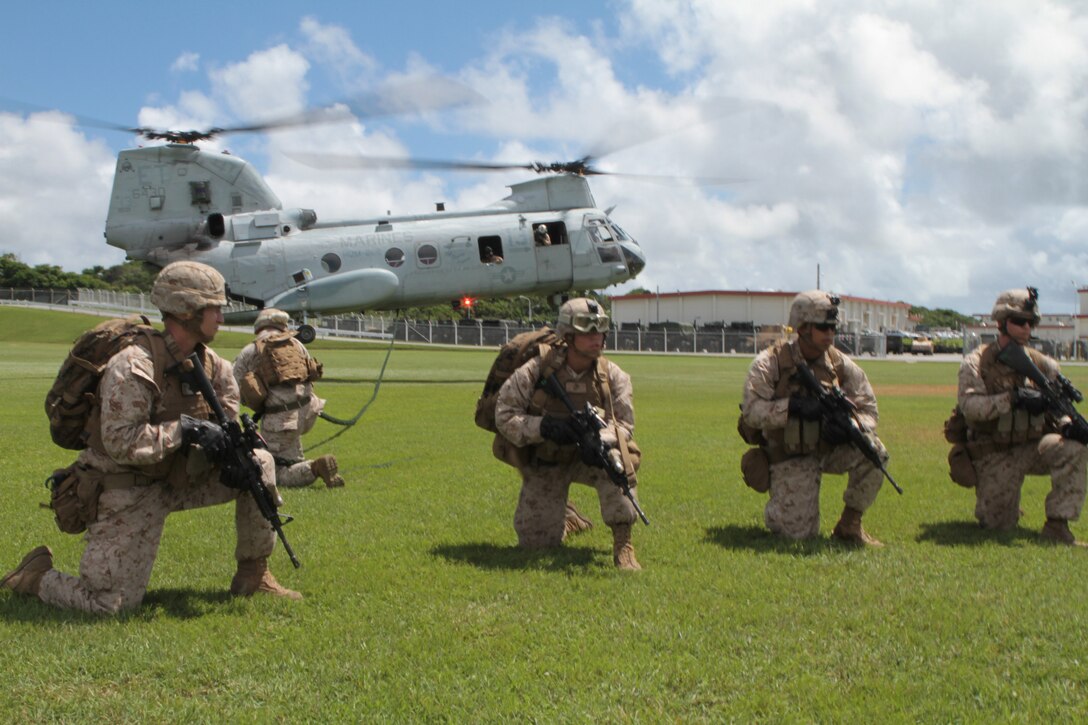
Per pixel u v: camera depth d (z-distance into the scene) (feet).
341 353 118.21
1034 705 10.18
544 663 11.46
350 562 16.74
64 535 18.70
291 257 77.15
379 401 51.49
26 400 48.14
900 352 216.95
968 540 18.98
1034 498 24.31
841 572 16.02
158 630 12.60
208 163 78.18
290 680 10.93
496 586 15.01
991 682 10.85
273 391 25.18
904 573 15.92
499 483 25.80
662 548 18.04
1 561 16.51
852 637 12.54
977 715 9.93
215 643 12.12
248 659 11.62
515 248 78.84
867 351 194.59
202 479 13.85
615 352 172.65
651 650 12.00
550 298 86.02
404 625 13.00
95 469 13.39
